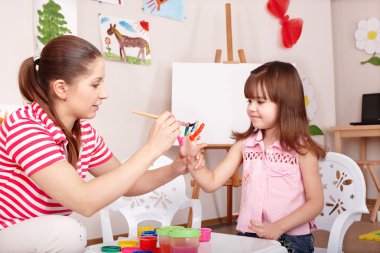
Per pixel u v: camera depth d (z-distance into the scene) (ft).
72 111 3.50
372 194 13.66
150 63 9.37
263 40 11.78
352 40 14.28
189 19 10.26
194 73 9.23
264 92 4.65
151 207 5.20
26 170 3.17
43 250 3.23
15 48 7.20
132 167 3.20
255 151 4.95
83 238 3.38
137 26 9.16
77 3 8.20
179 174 4.26
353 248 8.10
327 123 13.44
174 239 3.11
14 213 3.41
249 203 4.83
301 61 12.70
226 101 9.28
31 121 3.31
